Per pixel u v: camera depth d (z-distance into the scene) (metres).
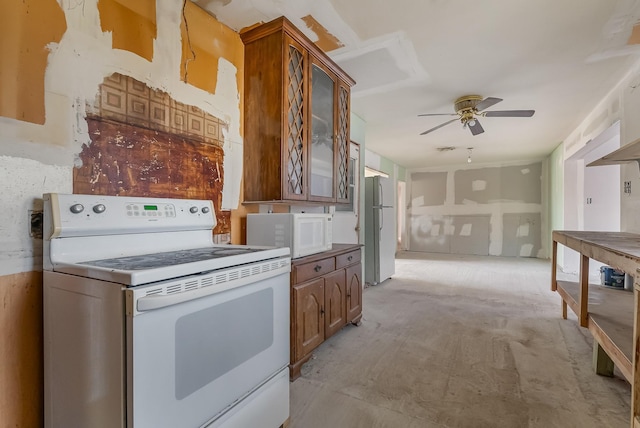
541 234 6.85
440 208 7.93
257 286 1.37
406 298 3.71
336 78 2.60
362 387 1.86
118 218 1.36
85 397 1.05
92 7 1.42
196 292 1.07
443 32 2.13
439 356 2.24
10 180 1.18
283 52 2.06
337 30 2.13
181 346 1.04
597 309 2.12
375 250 4.41
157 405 0.97
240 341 1.27
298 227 2.07
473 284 4.39
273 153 2.10
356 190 4.07
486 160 7.13
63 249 1.21
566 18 1.95
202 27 1.95
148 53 1.65
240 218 2.23
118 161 1.52
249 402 1.31
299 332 2.01
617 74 2.73
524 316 3.05
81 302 1.06
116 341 0.95
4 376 1.18
